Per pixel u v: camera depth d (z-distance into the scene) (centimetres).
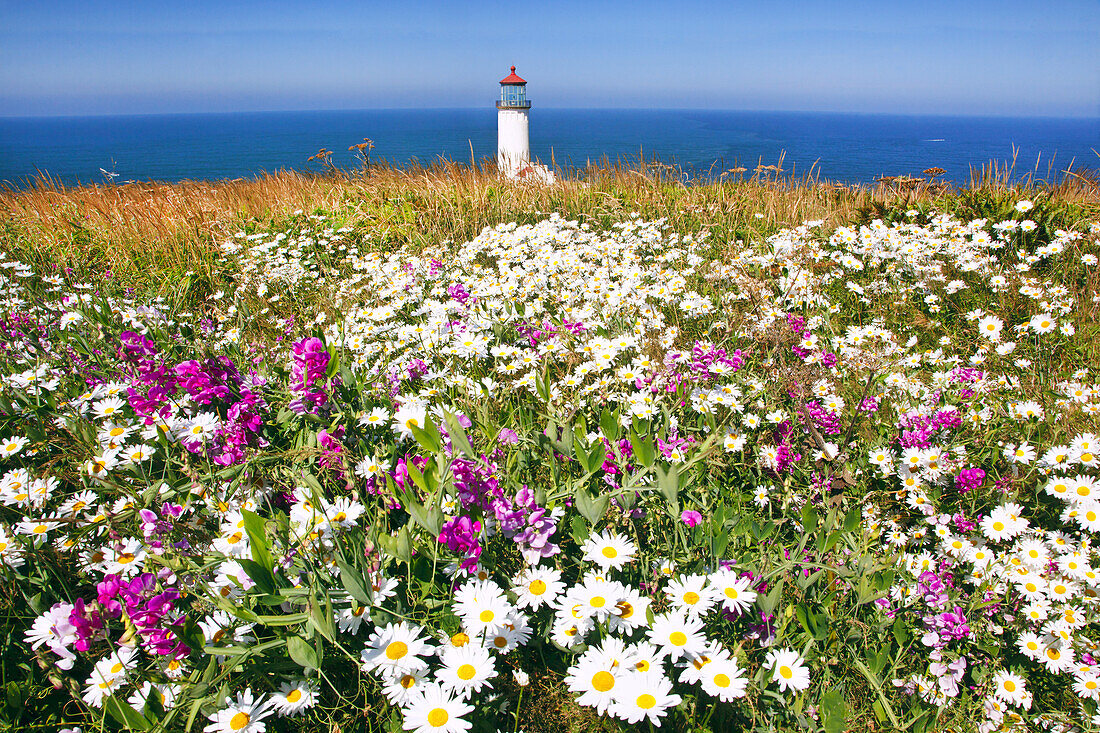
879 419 275
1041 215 543
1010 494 237
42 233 711
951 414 264
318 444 207
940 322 415
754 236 625
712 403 264
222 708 142
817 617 167
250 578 157
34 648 159
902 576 198
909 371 345
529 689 161
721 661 150
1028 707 174
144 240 670
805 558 197
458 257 552
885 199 673
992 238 543
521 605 163
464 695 139
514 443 215
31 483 214
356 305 453
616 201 727
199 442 215
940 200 632
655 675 139
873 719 168
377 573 159
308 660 144
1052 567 208
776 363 317
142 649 165
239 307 462
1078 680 178
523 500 177
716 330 378
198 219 721
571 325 343
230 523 186
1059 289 405
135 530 194
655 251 577
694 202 722
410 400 259
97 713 152
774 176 775
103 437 228
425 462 183
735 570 181
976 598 193
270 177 920
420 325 360
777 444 258
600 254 535
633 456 209
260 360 305
